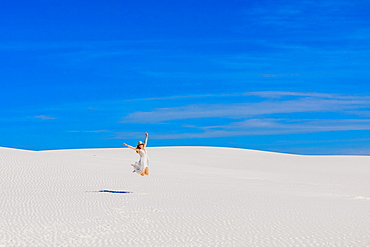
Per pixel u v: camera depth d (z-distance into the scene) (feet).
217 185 89.15
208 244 36.24
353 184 118.01
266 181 108.99
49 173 96.84
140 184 85.56
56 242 36.81
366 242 37.04
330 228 43.27
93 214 50.47
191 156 211.41
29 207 55.21
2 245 35.58
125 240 37.65
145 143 73.67
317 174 155.63
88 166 115.24
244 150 238.68
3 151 131.13
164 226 43.83
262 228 43.06
